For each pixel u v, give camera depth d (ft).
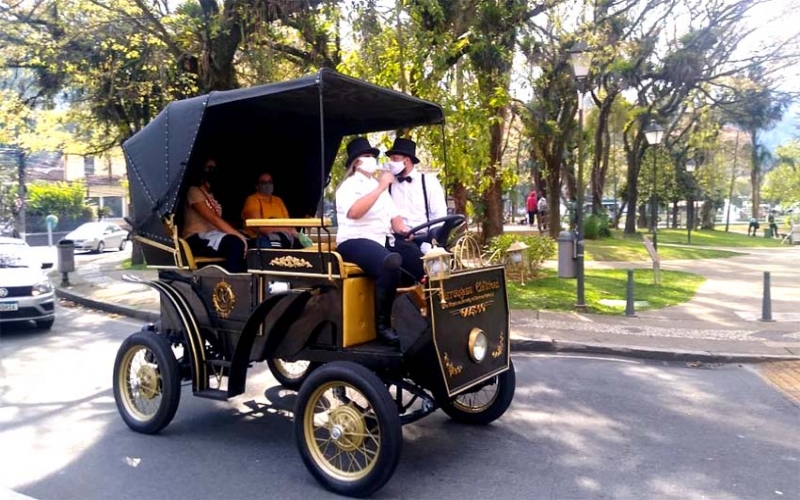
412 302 16.43
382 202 18.34
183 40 52.26
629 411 22.74
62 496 16.25
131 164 21.91
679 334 33.86
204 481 17.13
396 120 23.84
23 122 67.97
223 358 20.06
